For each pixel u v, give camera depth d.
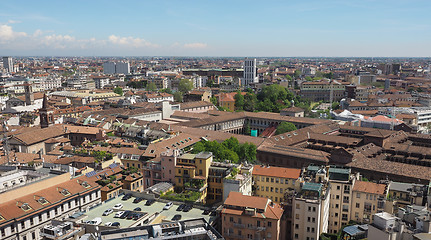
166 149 166.75
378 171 157.38
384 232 90.38
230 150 169.50
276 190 138.12
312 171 137.38
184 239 87.06
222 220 109.56
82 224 96.19
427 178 145.12
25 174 125.12
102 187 133.75
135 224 99.31
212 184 137.75
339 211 130.38
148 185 148.62
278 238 107.44
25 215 100.06
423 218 93.19
